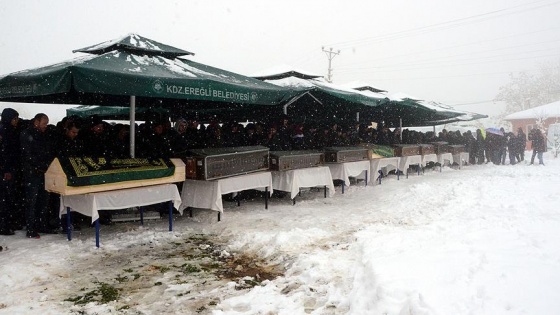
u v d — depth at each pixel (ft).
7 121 18.07
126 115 39.09
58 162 16.33
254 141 29.27
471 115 63.21
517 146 56.95
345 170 30.81
